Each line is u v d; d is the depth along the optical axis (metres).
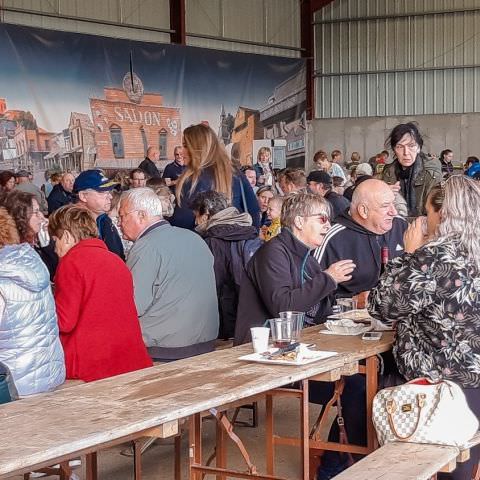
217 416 3.18
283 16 17.55
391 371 3.56
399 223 4.57
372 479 2.78
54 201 9.55
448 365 3.19
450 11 17.91
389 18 18.20
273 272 3.74
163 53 13.95
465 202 3.22
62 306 3.87
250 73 15.67
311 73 18.41
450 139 18.11
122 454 4.46
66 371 3.86
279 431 4.80
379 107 18.38
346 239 4.36
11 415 2.46
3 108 11.55
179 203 5.37
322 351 3.26
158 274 4.26
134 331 3.99
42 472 3.78
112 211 6.13
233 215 5.03
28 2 12.91
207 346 4.40
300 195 3.84
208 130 5.35
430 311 3.20
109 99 12.99
